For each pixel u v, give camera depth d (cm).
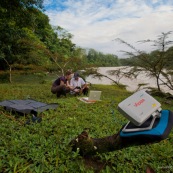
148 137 182
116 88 1501
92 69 1340
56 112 493
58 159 256
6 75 2094
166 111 192
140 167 262
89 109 558
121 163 267
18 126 375
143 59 992
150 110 179
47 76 2189
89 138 259
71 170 239
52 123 394
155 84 1092
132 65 1040
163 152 305
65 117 454
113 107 596
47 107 511
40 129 357
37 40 2698
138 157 286
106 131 384
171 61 966
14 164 237
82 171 236
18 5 1697
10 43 1977
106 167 246
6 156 257
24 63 2111
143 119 175
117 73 1079
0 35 1839
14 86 1255
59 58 1945
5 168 232
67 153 267
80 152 263
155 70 992
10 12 1733
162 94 969
